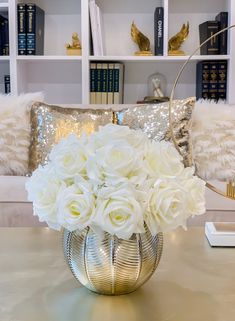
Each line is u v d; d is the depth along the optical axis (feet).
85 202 2.09
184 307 2.33
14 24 8.23
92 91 8.41
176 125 5.96
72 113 6.19
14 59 8.32
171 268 2.87
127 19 8.95
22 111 6.41
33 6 8.21
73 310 2.29
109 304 2.35
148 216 2.13
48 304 2.35
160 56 8.23
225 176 6.11
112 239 2.25
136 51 8.88
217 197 4.87
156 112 6.08
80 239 2.31
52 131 6.04
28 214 4.93
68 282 2.63
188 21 8.84
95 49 8.30
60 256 3.07
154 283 2.63
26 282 2.64
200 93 8.35
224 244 3.30
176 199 2.16
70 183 2.19
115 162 2.10
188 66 8.90
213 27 8.15
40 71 9.16
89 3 8.21
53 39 9.06
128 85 9.03
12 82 8.39
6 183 5.16
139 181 2.12
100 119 6.11
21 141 6.28
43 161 5.91
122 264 2.28
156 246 2.35
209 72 8.26
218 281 2.67
